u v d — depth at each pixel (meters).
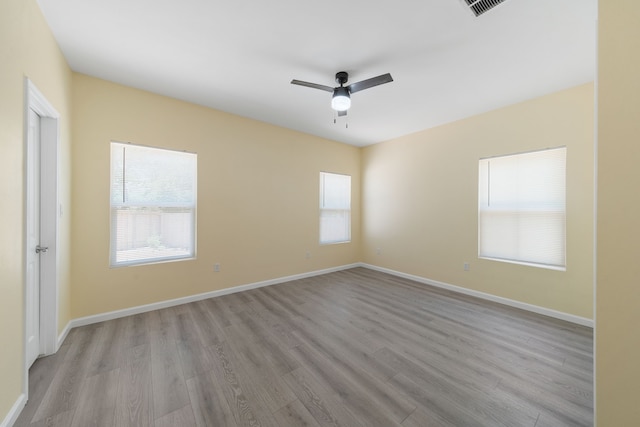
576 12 1.75
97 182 2.70
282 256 4.24
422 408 1.54
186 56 2.34
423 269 4.28
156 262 3.09
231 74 2.63
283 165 4.23
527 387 1.74
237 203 3.72
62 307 2.32
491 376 1.85
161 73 2.62
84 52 2.27
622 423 1.07
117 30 2.00
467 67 2.46
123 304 2.85
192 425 1.41
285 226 4.27
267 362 2.01
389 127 4.17
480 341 2.35
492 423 1.44
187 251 3.33
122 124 2.83
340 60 2.38
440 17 1.84
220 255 3.57
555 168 2.99
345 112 2.96
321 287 3.99
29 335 1.91
